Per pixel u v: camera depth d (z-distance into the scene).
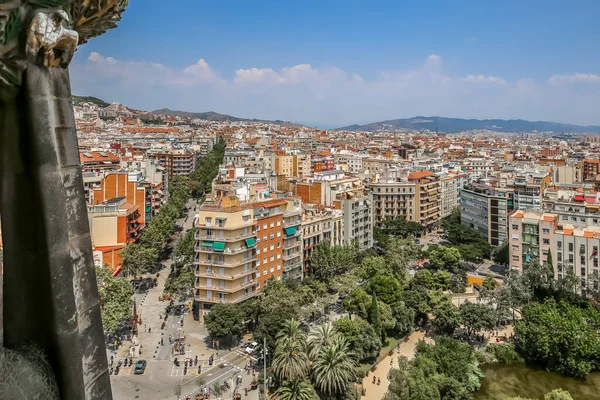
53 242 12.38
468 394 73.31
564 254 117.50
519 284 101.56
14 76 11.77
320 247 118.50
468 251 155.12
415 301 104.31
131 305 92.50
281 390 64.19
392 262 124.19
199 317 101.50
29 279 12.52
